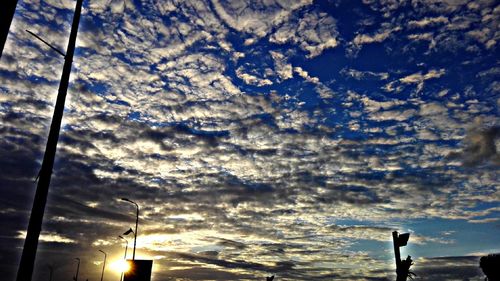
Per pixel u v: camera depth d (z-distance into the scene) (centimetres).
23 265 568
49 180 626
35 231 589
